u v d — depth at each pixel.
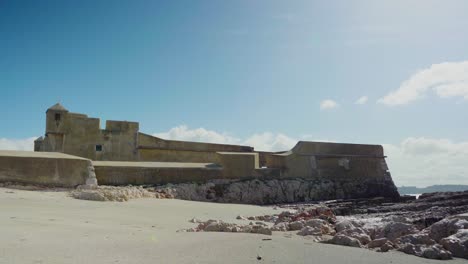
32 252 5.37
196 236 7.25
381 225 8.29
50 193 17.64
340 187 32.22
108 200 16.44
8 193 15.76
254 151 35.97
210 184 26.89
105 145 30.84
